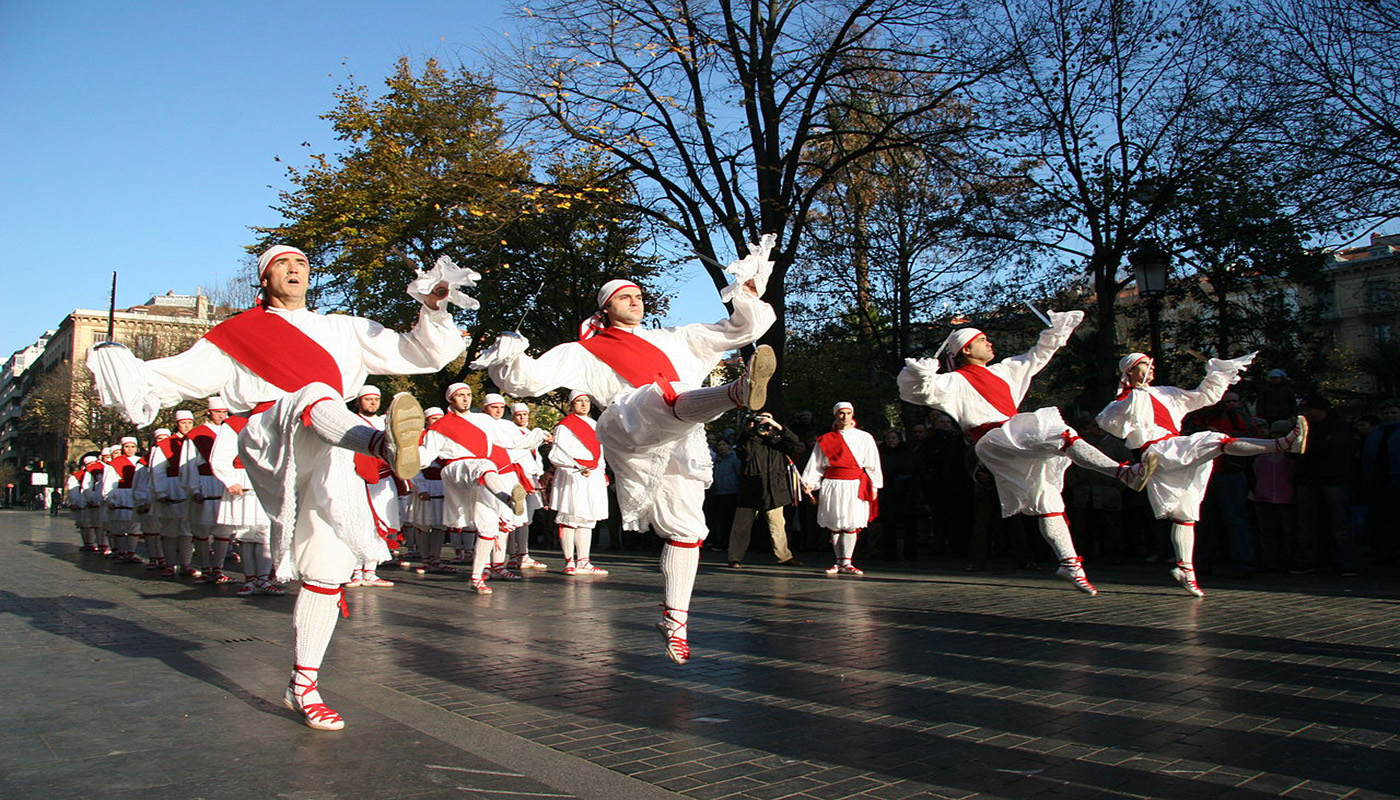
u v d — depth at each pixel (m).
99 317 80.25
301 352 4.45
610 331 5.39
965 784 3.28
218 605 8.77
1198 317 18.44
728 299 5.37
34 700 4.52
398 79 23.92
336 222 23.28
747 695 4.71
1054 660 5.44
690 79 19.36
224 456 9.52
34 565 14.04
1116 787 3.22
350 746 3.73
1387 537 10.78
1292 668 5.07
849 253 22.66
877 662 5.51
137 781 3.25
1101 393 14.40
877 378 23.81
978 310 22.06
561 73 19.03
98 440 49.69
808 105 18.39
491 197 19.58
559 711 4.41
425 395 27.23
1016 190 18.92
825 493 11.15
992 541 13.14
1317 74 16.70
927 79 18.81
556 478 11.80
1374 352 19.17
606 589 9.98
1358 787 3.19
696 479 5.16
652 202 20.23
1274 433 10.05
